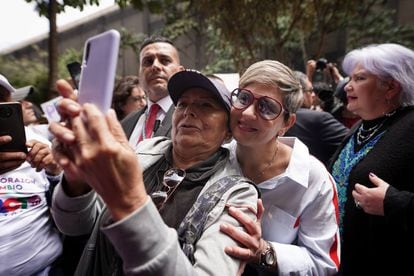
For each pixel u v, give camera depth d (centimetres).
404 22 835
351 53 177
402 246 154
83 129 63
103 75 69
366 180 160
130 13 1033
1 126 128
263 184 129
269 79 115
